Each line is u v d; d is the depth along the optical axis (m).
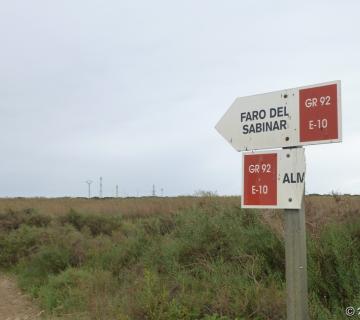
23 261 14.04
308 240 7.11
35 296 10.46
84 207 30.59
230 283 7.02
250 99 4.65
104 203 34.19
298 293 4.22
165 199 29.98
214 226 9.23
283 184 4.33
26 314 9.12
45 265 12.41
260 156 4.51
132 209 26.73
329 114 4.11
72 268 11.59
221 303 6.32
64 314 8.49
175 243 9.70
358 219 7.66
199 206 12.43
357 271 6.09
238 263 7.85
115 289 8.98
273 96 4.48
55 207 30.59
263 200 4.45
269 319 5.88
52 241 14.40
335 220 8.00
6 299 10.55
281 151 4.37
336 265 6.49
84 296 8.94
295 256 4.26
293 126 4.31
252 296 6.33
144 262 9.88
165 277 8.30
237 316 6.03
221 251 8.50
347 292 6.02
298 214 4.27
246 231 8.48
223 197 14.52
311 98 4.22
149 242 11.37
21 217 19.92
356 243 6.88
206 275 7.79
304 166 4.21
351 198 9.61
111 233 17.17
